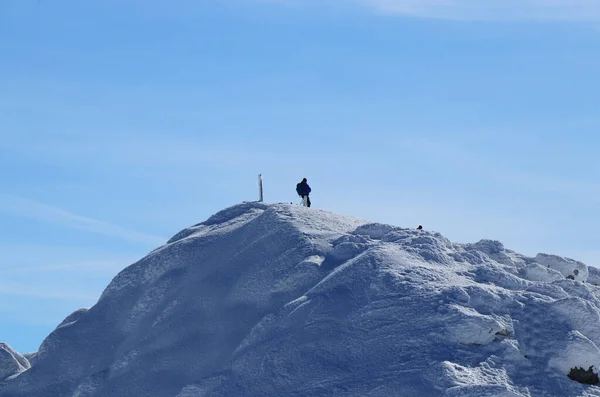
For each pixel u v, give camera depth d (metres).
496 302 71.88
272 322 76.25
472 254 82.25
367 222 95.00
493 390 61.94
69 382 85.19
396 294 73.50
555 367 67.31
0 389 87.88
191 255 92.25
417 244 81.31
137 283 93.38
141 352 81.88
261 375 71.12
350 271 77.38
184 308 83.88
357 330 71.62
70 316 95.56
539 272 81.44
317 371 69.38
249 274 84.06
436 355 67.44
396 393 65.00
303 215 91.31
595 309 72.06
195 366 77.75
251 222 92.81
